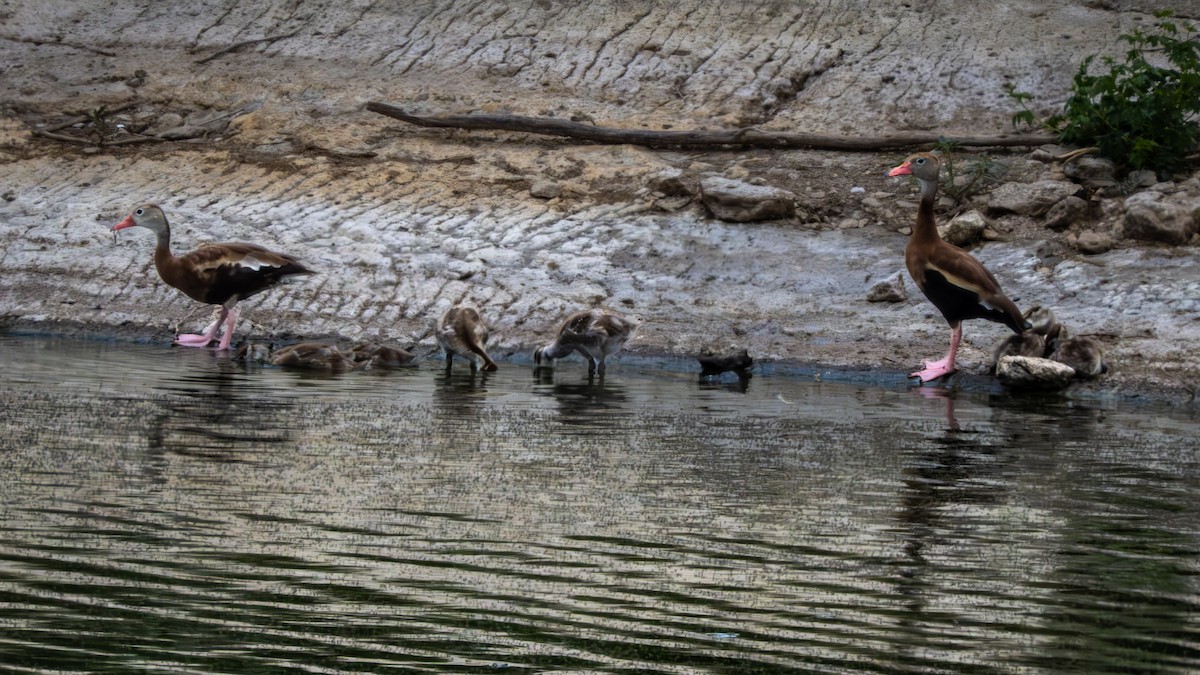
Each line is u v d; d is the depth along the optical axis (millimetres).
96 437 10672
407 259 17969
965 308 14750
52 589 7055
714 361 15180
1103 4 24797
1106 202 18547
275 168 20750
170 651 6293
